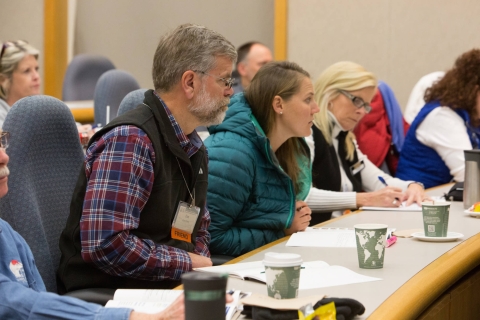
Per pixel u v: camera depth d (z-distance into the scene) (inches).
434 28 272.1
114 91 205.3
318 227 105.5
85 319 56.4
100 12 324.5
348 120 148.1
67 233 84.0
